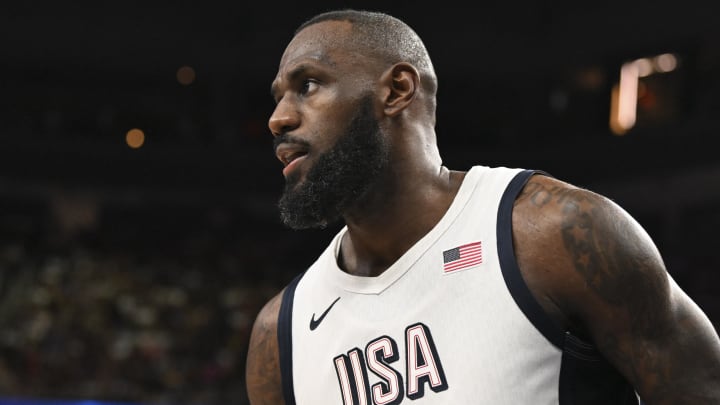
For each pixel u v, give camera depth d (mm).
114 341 29969
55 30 45250
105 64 46812
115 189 47031
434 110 3543
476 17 46906
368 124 3254
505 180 3314
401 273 3297
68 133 47312
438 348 3119
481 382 2998
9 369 27109
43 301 31969
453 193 3422
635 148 42094
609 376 3199
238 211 48219
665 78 42688
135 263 38812
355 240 3516
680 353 3053
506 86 48094
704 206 40781
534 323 3016
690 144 39969
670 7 41281
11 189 45719
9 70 46312
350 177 3234
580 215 3084
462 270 3170
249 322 32469
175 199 47938
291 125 3289
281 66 3396
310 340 3516
